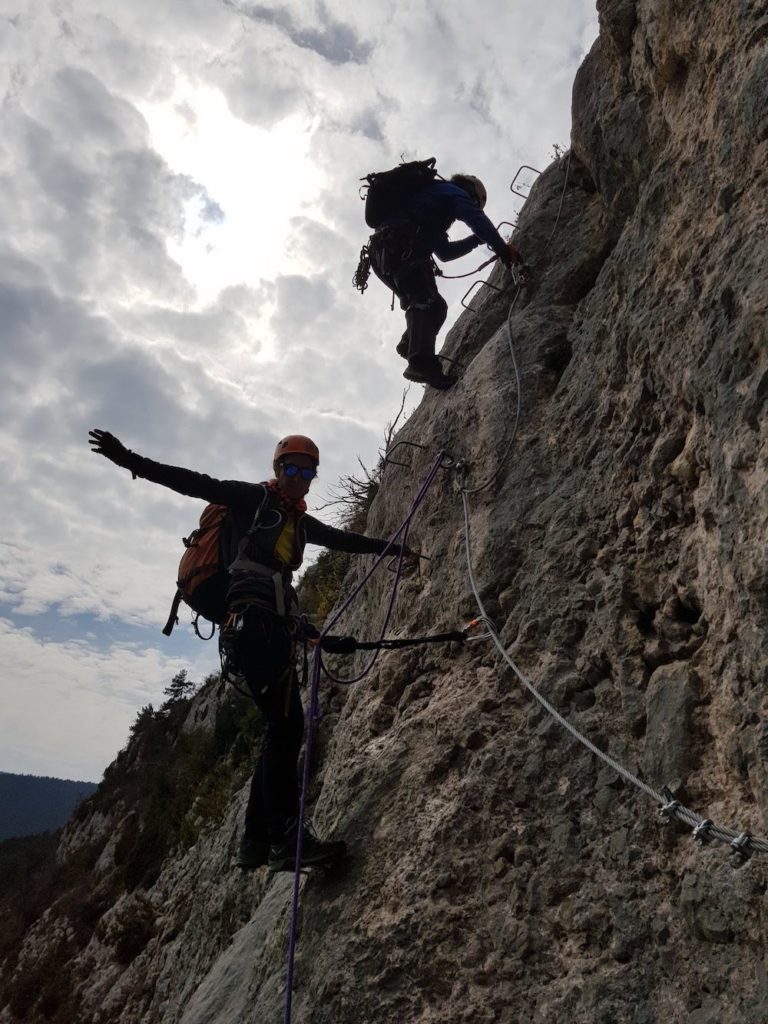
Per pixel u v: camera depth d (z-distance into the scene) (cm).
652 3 397
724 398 287
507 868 322
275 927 415
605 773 314
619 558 354
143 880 1638
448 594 446
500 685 374
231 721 1653
